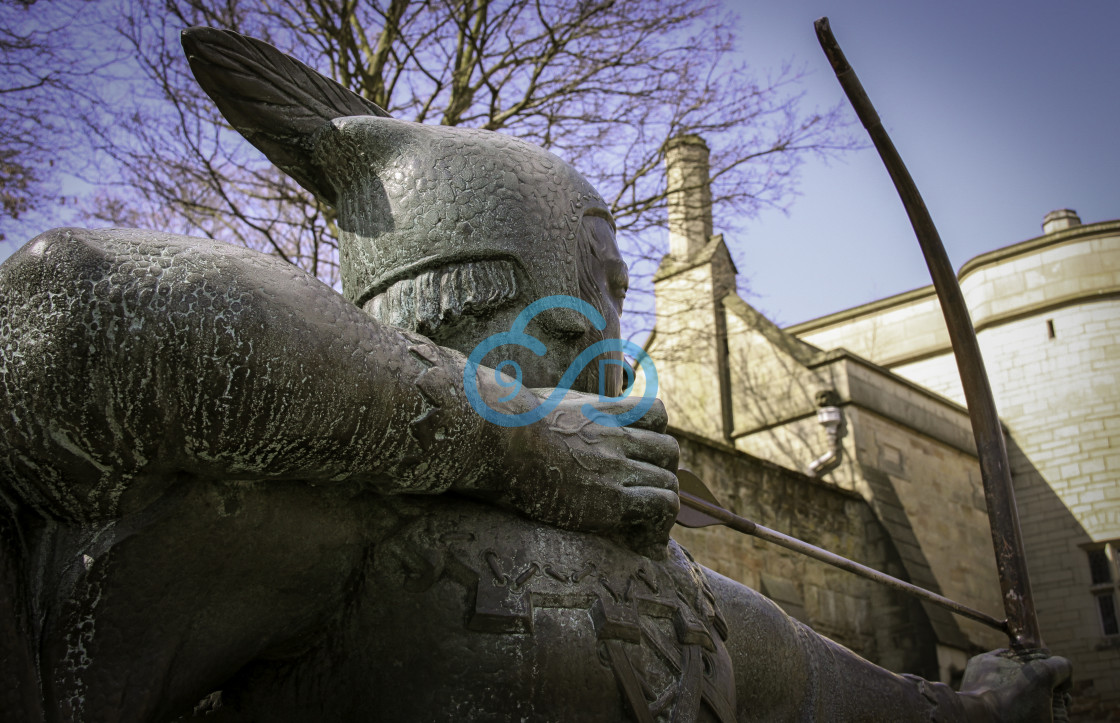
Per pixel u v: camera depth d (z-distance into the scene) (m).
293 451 1.18
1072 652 16.28
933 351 18.92
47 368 1.05
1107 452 16.86
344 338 1.19
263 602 1.33
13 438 1.07
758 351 15.40
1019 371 17.81
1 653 1.08
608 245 1.72
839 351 14.59
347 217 1.65
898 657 12.73
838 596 12.45
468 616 1.35
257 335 1.11
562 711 1.36
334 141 1.64
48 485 1.12
